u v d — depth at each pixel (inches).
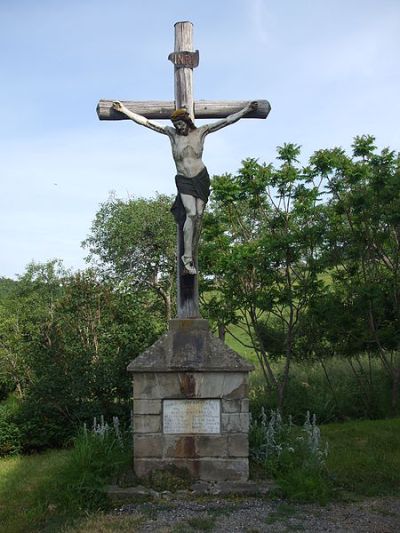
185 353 267.3
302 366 596.1
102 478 257.6
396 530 217.5
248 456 269.4
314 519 227.8
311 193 497.0
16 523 234.2
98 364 457.7
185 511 234.5
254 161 509.4
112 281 585.6
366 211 482.9
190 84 290.8
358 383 528.1
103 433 293.4
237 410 265.1
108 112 291.4
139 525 220.8
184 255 278.4
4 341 635.5
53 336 499.2
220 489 253.9
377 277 513.0
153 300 776.3
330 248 506.3
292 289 508.7
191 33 295.1
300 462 273.9
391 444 363.3
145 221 824.9
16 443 433.7
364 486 271.3
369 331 505.7
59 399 446.9
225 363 264.8
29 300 685.3
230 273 495.8
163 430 264.7
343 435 397.4
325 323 510.0
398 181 466.9
